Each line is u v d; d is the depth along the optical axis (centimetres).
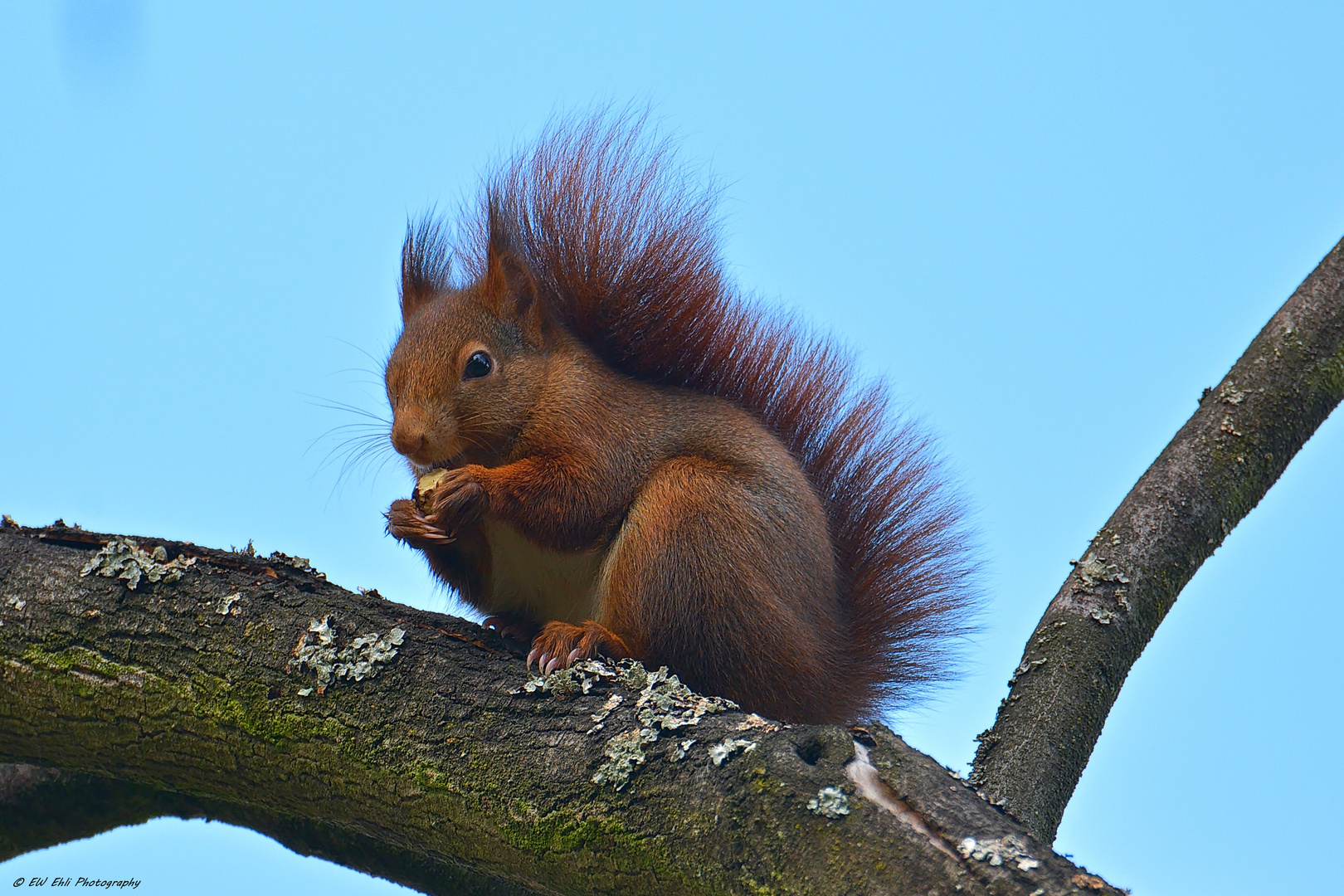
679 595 891
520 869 648
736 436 974
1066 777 868
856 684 1022
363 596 760
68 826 864
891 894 527
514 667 703
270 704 700
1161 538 967
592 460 975
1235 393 1017
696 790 603
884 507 1116
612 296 1123
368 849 838
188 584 744
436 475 980
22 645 735
